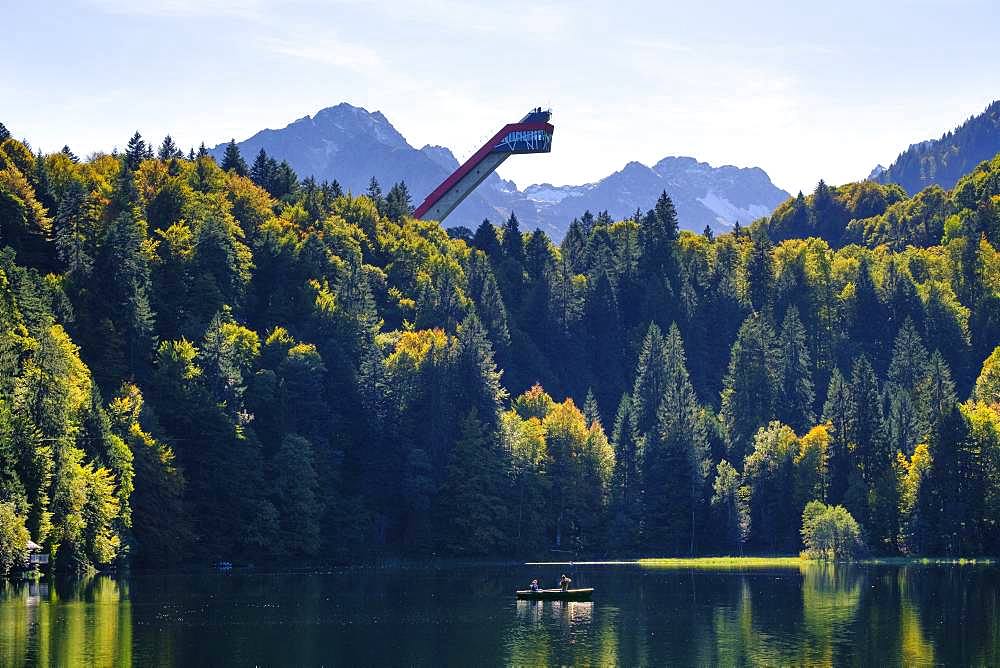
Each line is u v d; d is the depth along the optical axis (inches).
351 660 4441.4
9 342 6314.0
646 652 4645.7
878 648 4719.5
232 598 5944.9
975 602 6043.3
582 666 4394.7
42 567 6230.3
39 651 4375.0
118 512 6717.5
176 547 7465.6
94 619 5044.3
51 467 6058.1
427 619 5393.7
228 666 4274.1
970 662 4480.8
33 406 6097.4
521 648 4697.3
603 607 5866.1
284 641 4749.0
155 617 5187.0
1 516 5634.8
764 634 5029.5
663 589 6702.8
